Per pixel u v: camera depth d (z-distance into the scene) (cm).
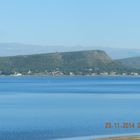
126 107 9694
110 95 14762
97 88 19750
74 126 6247
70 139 5069
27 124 6562
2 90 18062
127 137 4991
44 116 7838
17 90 18088
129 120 6950
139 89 18800
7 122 6888
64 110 9062
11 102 11550
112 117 7481
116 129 5688
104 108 9438
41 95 14875
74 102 11525
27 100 12350
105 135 5241
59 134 5438
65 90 18025
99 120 7000
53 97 13812
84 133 5466
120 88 19788
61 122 6769
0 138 5125
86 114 8119
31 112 8644
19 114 8238
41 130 5838
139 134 5225
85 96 14262
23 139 5056
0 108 9650
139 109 9119
